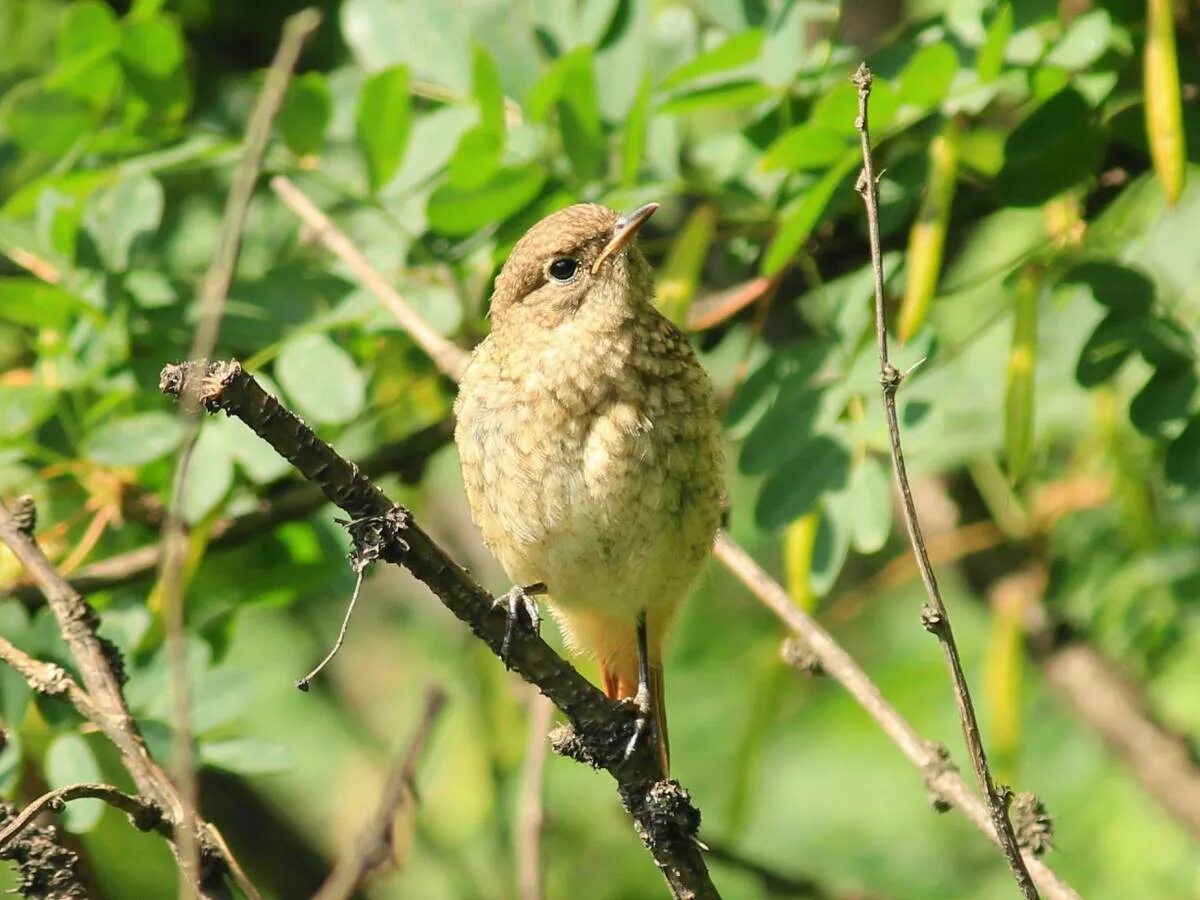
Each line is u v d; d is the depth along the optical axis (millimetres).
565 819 14102
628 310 9391
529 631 7863
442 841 13984
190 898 7750
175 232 12133
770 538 10156
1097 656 12797
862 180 7602
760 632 14508
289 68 8633
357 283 10781
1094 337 10094
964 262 13055
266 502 10984
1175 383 9961
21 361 12508
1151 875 12898
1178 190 9500
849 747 14031
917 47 9906
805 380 9906
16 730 9305
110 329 10727
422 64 10867
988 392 11797
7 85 12688
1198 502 11797
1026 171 10273
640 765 7996
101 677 8375
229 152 10828
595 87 10109
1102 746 13086
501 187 10188
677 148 10844
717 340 11766
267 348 10500
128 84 10727
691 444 9414
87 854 9648
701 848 7930
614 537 9406
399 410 12281
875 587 12625
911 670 14102
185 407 7059
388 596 14977
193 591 10922
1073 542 12523
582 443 9344
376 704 15219
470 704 14703
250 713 14281
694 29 11125
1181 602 11648
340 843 14203
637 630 9922
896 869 13547
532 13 10844
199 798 13375
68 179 10773
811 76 10250
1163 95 9477
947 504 13102
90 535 10688
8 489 11016
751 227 10688
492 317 9859
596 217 9609
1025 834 8531
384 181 10375
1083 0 10938
